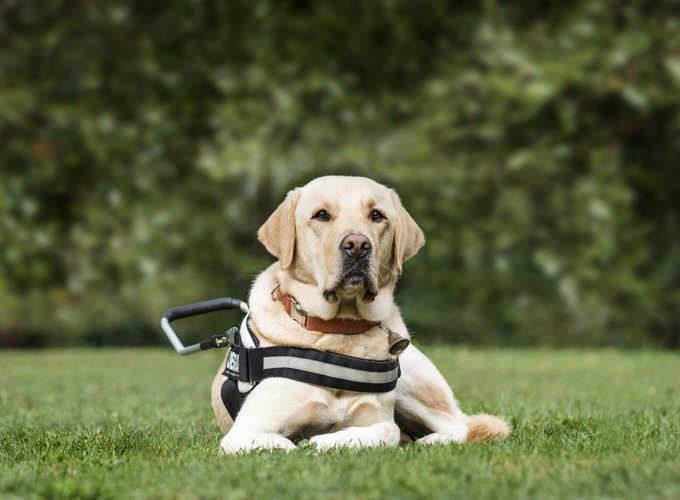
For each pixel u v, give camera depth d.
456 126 14.05
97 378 10.05
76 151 14.42
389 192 4.77
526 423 5.52
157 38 14.34
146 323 16.52
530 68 13.16
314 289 4.43
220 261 15.23
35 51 14.41
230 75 13.80
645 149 14.94
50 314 15.52
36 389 8.71
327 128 13.85
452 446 4.21
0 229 14.12
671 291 14.88
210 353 14.10
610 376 9.85
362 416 4.41
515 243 14.38
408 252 4.79
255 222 15.52
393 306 4.69
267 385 4.35
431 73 14.66
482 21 14.00
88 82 14.12
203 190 14.39
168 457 4.23
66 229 14.84
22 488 3.54
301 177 14.62
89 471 3.82
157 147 13.95
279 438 4.19
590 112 14.19
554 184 14.19
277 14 13.98
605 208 13.41
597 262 14.07
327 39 14.17
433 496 3.15
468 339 16.28
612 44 13.55
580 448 4.29
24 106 14.06
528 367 11.01
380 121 14.10
